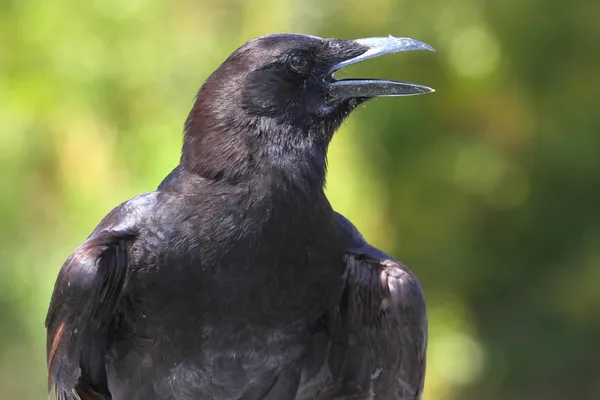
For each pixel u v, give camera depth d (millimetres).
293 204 7125
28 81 14172
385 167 14586
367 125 14250
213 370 7246
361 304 7531
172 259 6996
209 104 7410
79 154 14055
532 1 14898
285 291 7137
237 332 7145
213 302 7039
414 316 7348
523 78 15398
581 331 16203
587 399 16328
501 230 15914
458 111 15320
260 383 7359
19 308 14406
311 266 7191
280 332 7234
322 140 7531
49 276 14023
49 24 14102
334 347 7664
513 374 16078
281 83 7441
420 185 15062
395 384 7559
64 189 14117
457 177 15195
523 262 16203
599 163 15664
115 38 14016
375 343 7594
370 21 14148
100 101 14055
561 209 16094
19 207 14195
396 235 14836
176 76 13898
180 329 7117
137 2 13922
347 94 7605
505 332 16125
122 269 7078
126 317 7207
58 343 7090
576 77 15430
